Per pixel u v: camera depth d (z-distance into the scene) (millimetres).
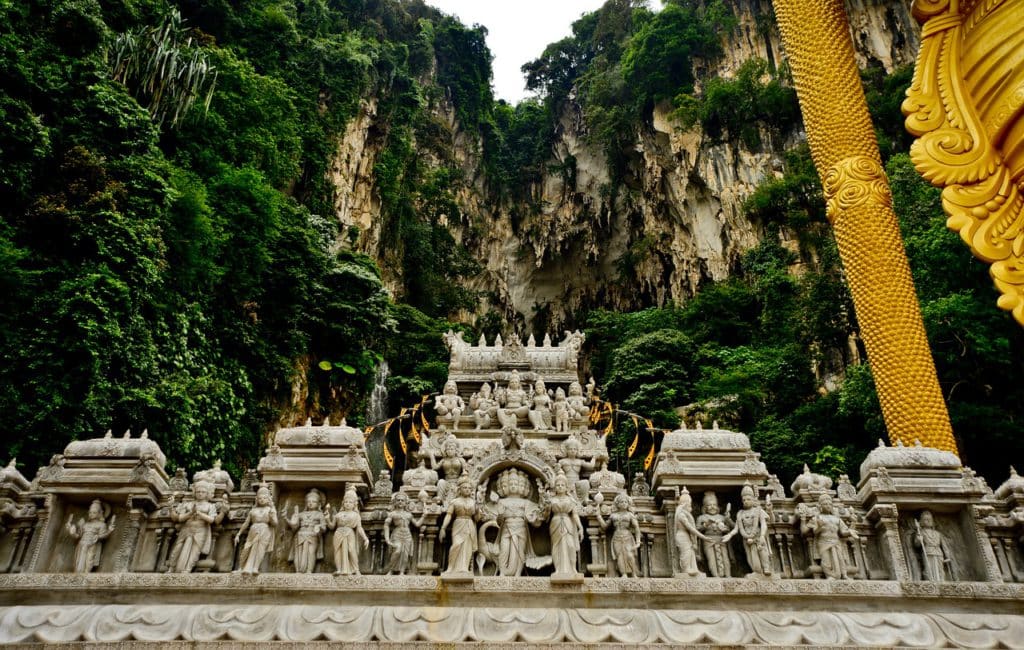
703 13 64312
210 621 9727
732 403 38281
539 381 21422
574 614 9938
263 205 34344
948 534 11711
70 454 11859
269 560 11812
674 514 12391
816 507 11867
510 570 11867
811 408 34375
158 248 25328
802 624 9820
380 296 40250
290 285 36719
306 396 36531
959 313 24016
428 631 9664
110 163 24922
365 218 52719
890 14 52094
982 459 25188
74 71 25969
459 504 11602
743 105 54656
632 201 62812
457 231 64562
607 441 41062
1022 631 9602
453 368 24328
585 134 69250
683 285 56219
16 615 9664
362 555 12125
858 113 21297
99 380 20562
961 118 4477
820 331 37312
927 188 29312
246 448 30203
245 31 46719
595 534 12266
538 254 67500
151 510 11812
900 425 18094
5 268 19969
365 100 54438
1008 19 4238
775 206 49812
